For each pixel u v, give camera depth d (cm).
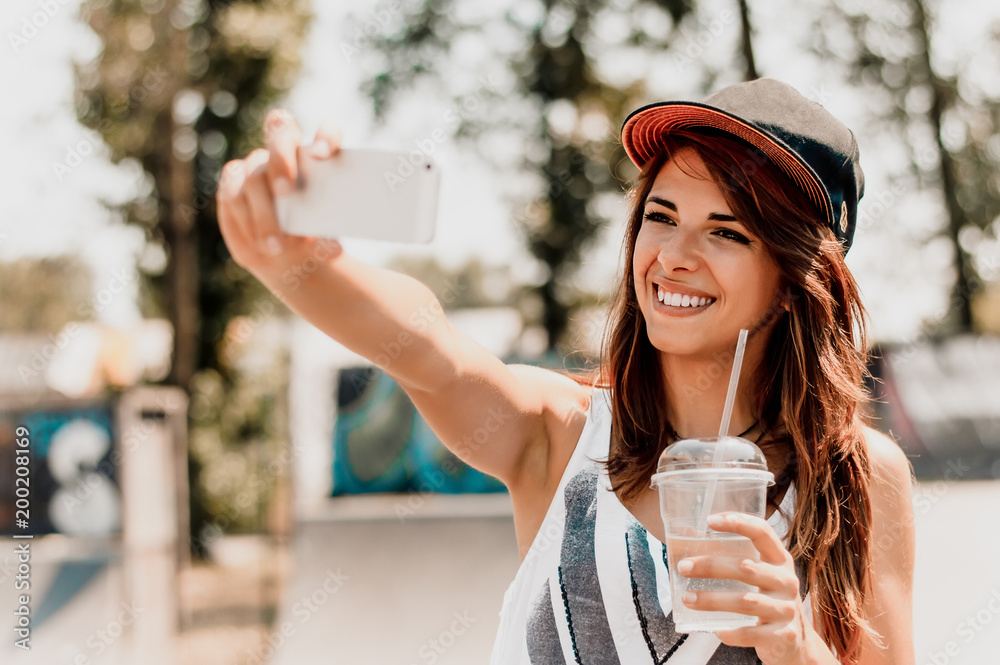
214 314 1269
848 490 187
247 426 1245
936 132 1742
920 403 1416
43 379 732
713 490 143
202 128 1289
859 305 197
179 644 622
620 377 187
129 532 605
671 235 178
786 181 180
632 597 165
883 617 188
